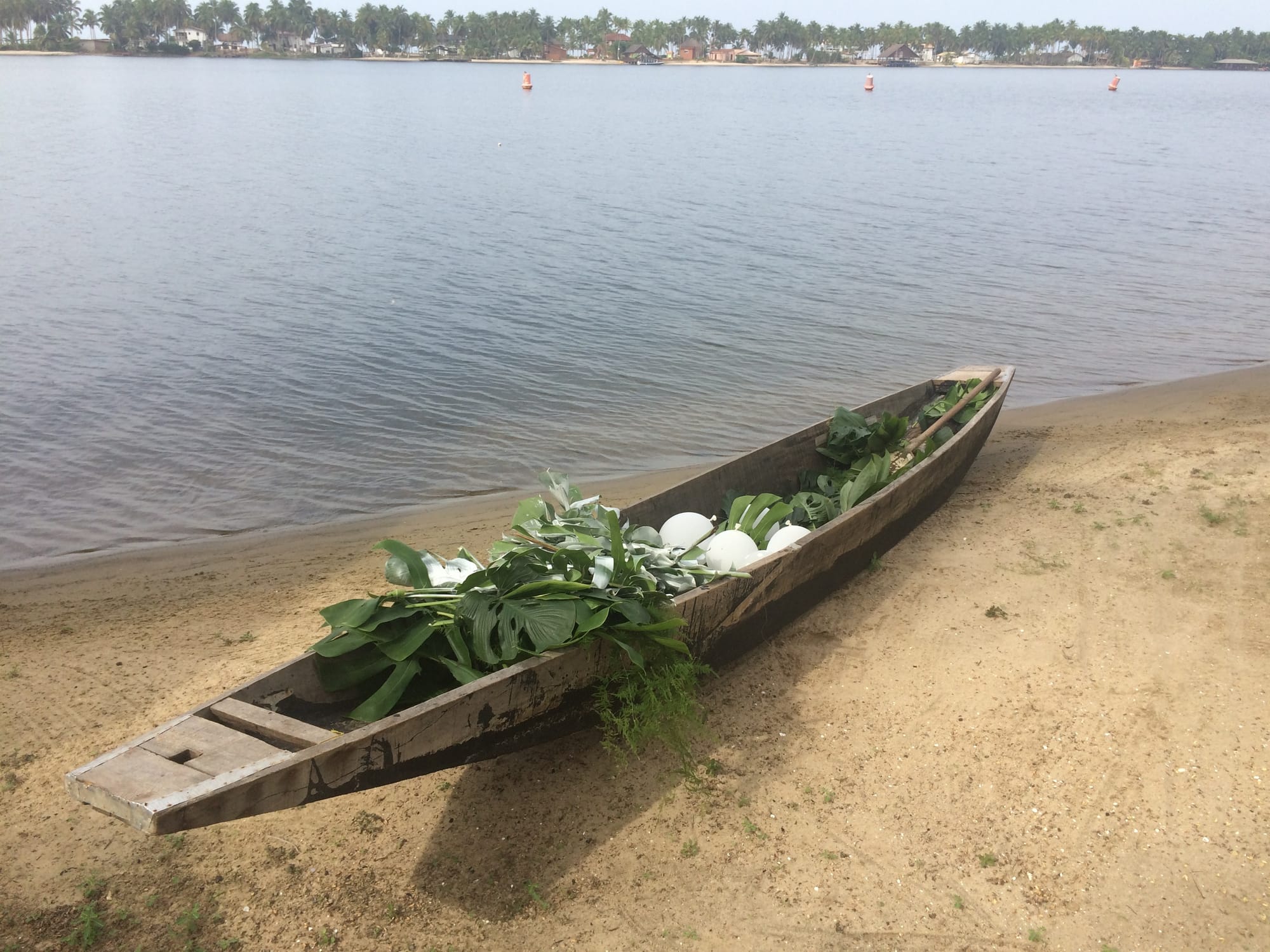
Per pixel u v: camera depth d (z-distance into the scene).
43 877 4.32
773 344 13.78
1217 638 5.79
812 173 32.97
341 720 4.32
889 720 5.19
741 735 5.11
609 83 111.56
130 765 3.51
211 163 32.03
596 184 29.17
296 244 19.78
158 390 11.59
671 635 4.82
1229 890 4.02
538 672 4.26
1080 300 16.36
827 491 7.27
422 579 4.69
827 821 4.51
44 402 11.12
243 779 3.39
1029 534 7.36
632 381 12.21
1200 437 9.82
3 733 5.30
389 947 3.94
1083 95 101.00
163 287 16.12
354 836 4.54
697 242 20.70
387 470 9.61
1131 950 3.79
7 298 15.23
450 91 83.50
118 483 9.23
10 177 27.75
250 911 4.13
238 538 8.22
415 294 16.05
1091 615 6.12
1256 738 4.88
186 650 6.18
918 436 7.97
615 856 4.37
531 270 17.88
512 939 3.96
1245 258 19.64
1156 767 4.72
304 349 13.17
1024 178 32.19
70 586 7.31
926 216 24.25
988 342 14.07
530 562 4.68
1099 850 4.26
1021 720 5.12
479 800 4.73
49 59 147.88
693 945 3.91
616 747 4.80
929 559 6.97
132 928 4.05
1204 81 156.00
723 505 6.88
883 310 15.58
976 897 4.07
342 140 40.84
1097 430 10.38
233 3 187.00
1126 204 26.70
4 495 8.94
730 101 79.44
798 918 4.01
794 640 5.95
